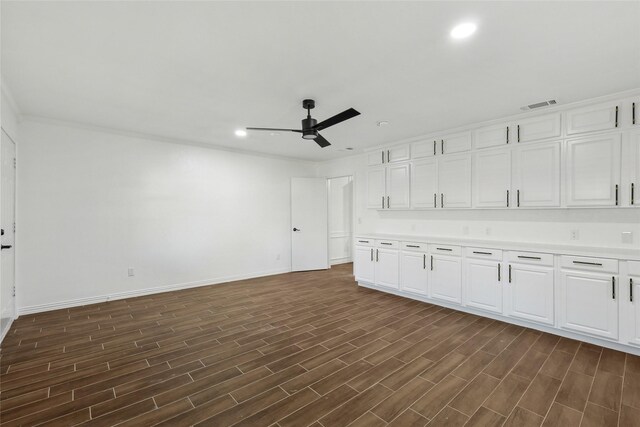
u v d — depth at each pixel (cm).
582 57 222
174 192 468
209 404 192
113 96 296
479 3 166
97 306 389
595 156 296
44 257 366
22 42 203
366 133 425
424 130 410
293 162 617
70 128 383
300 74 250
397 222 497
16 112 330
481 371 230
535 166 334
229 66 237
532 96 294
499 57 223
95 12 173
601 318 267
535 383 214
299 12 174
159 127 402
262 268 571
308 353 261
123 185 423
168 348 271
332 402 194
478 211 403
